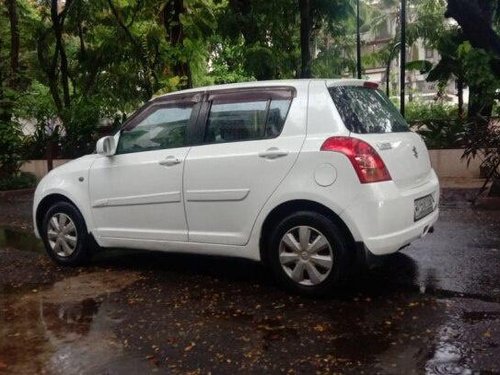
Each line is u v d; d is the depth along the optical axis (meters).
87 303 5.04
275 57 13.88
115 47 15.70
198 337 4.14
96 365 3.74
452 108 18.62
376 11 24.05
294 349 3.85
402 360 3.60
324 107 4.86
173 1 14.13
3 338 4.29
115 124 16.05
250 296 5.03
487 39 11.02
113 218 5.93
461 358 3.59
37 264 6.52
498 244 6.40
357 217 4.57
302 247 4.84
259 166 4.97
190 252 5.50
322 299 4.84
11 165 14.49
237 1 13.78
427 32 17.36
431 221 5.26
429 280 5.20
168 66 15.13
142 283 5.58
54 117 16.61
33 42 17.97
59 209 6.29
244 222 5.09
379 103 5.37
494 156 8.84
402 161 4.95
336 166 4.64
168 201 5.51
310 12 14.00
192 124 5.50
